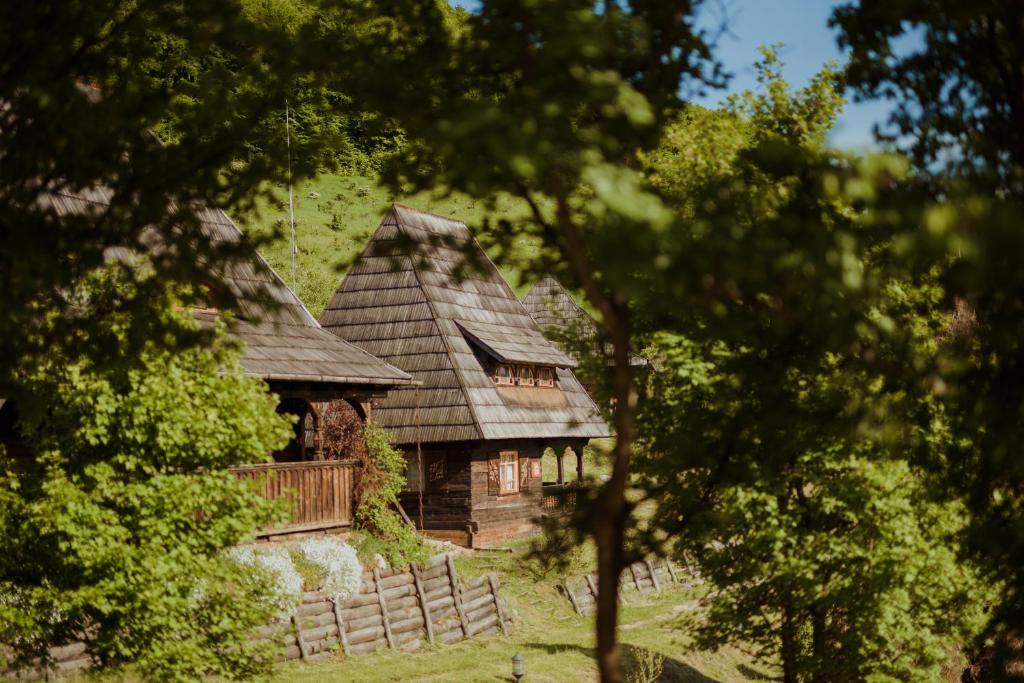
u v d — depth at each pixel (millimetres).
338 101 5074
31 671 12680
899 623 9977
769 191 3705
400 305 27641
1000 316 3949
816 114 9336
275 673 12648
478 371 27125
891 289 5047
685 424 5258
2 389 6090
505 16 3834
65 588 10125
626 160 4227
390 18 4621
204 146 5277
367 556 19422
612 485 4328
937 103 4930
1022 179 4062
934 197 3402
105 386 10023
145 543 10312
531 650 19562
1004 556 5180
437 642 19328
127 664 11156
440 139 3670
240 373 11367
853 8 4730
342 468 20656
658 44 4160
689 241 3023
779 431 4977
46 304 5684
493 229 4910
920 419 4906
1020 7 4445
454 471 25812
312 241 52938
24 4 4977
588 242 4039
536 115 3404
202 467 11086
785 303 3553
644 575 25734
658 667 17766
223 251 5621
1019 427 4121
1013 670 5902
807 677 10547
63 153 5109
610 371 6031
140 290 5781
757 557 10102
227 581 11539
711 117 7625
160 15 5168
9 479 10039
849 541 9664
